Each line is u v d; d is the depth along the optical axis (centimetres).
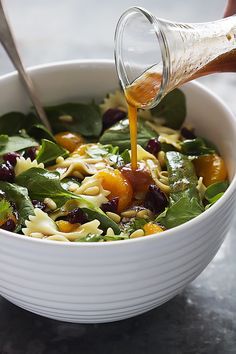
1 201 224
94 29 383
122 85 226
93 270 189
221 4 398
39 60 359
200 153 256
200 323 233
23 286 199
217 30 214
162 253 192
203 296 242
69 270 189
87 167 244
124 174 239
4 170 237
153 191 232
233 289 245
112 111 271
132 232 223
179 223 220
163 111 271
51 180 232
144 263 192
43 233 220
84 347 223
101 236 213
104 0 402
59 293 196
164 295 209
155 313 235
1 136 252
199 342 226
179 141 263
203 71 219
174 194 234
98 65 272
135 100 222
